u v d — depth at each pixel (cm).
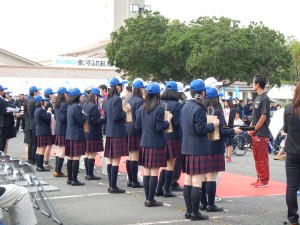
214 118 762
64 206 888
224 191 1027
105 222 773
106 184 1116
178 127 942
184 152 763
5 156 813
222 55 3350
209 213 827
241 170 1366
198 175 764
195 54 3331
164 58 3691
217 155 825
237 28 3522
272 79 3578
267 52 3516
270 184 1109
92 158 1170
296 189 720
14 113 1614
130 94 1105
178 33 3609
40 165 1320
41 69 4819
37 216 817
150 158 859
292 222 723
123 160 1498
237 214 821
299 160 707
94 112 1128
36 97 1320
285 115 714
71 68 4928
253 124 1065
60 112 1200
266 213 829
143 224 755
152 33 3678
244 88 4691
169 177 958
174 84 944
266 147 1065
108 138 1000
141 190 1045
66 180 1170
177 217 798
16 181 798
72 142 1089
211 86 840
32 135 1452
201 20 3653
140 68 3734
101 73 4956
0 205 634
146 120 862
